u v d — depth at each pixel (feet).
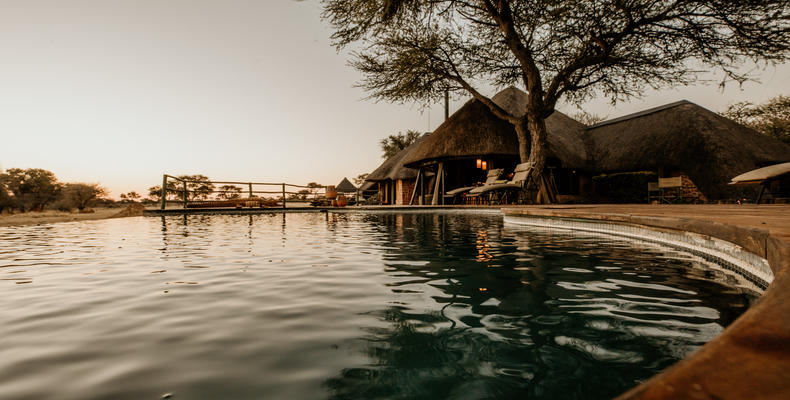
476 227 20.61
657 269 9.01
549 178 56.08
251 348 4.74
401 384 3.81
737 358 1.46
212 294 7.22
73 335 5.20
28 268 9.85
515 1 36.24
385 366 4.21
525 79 47.44
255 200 50.16
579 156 62.28
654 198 52.34
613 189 59.06
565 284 7.64
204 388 3.77
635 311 5.94
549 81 49.44
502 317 5.75
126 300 6.85
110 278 8.61
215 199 52.01
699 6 34.94
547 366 4.14
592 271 8.84
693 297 6.65
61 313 6.14
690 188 51.52
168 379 3.96
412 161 59.88
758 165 48.19
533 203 40.75
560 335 4.99
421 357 4.42
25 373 4.09
